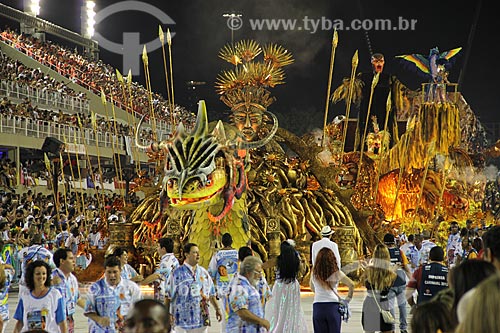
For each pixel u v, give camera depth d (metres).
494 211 39.16
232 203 18.14
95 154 46.56
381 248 11.76
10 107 39.16
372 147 29.86
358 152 28.70
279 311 11.25
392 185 29.25
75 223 27.92
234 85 21.91
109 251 21.94
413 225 23.05
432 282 11.30
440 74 33.19
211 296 11.91
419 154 31.08
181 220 20.88
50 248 24.31
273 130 19.64
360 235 22.38
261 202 20.81
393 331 11.83
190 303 11.59
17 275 23.45
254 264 9.92
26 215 31.09
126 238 22.25
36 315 10.27
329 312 11.35
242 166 18.53
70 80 54.28
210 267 14.11
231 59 22.00
